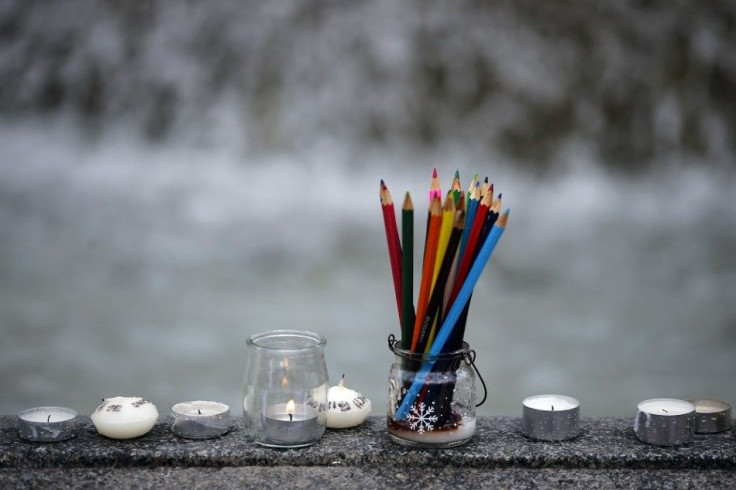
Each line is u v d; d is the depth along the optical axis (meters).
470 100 12.48
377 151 12.36
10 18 12.23
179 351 4.61
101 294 5.89
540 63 12.46
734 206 10.86
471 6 12.41
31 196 9.95
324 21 12.39
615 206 10.84
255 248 7.88
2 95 12.19
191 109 12.38
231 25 12.38
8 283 6.06
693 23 12.37
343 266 7.16
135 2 12.31
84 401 3.82
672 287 6.33
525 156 12.42
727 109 12.43
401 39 12.44
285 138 12.30
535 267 6.90
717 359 4.56
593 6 12.36
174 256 7.41
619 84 12.46
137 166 11.85
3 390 3.92
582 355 4.60
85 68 12.32
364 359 4.47
